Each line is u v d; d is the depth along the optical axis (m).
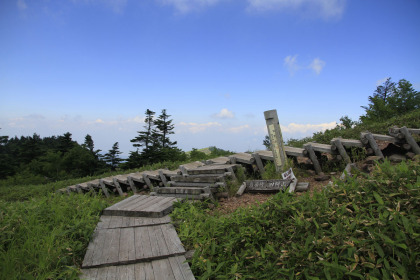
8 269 2.71
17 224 3.82
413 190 2.91
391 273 2.24
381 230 2.65
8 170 36.56
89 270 3.15
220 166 7.26
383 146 7.54
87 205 5.59
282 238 3.30
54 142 68.56
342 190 3.55
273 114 6.75
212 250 3.49
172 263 3.28
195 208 5.01
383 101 12.36
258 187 6.22
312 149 6.89
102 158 35.31
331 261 2.65
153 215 4.96
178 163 12.77
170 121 34.19
